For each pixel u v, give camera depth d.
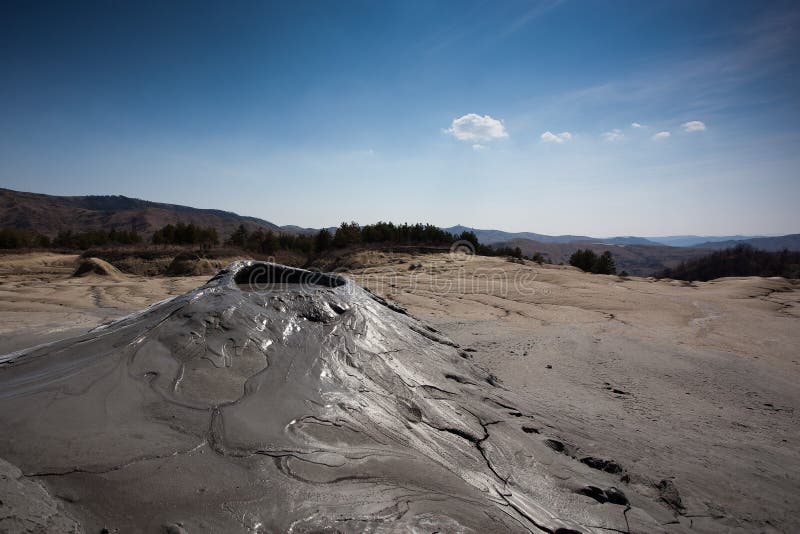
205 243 40.00
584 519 3.29
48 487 2.31
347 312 5.68
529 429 4.86
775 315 16.06
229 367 3.89
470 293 19.50
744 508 4.05
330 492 2.67
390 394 4.43
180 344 4.03
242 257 34.44
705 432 6.10
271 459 2.86
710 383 8.62
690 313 16.00
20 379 3.48
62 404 3.08
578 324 13.95
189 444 2.85
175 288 20.69
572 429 5.41
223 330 4.35
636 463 4.72
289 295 5.40
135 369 3.62
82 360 3.75
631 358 10.20
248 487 2.55
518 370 8.87
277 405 3.52
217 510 2.33
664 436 5.74
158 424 3.01
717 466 4.93
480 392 5.65
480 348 10.68
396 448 3.45
